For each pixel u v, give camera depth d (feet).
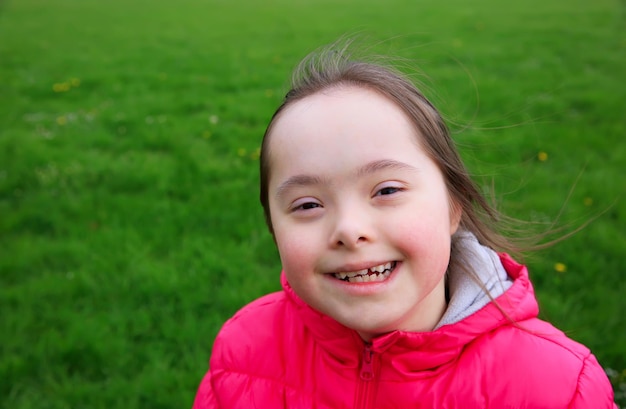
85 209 14.80
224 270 12.23
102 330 10.60
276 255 12.80
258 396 5.15
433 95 6.17
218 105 23.11
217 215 14.38
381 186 3.86
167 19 48.34
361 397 4.71
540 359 4.47
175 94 25.17
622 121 19.26
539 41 32.12
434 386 4.54
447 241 4.11
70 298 11.48
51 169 16.93
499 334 4.66
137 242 13.34
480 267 4.78
